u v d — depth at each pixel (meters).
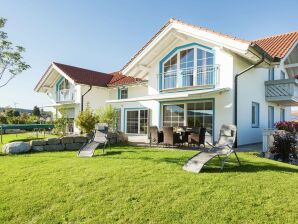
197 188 6.72
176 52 18.98
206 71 16.97
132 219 5.38
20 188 7.15
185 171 8.36
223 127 10.57
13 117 35.19
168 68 19.64
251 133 17.52
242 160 10.34
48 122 30.84
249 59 16.39
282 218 5.20
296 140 13.71
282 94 19.25
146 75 22.27
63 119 22.41
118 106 26.62
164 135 14.46
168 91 19.03
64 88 30.67
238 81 16.19
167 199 6.14
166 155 11.17
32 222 5.51
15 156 11.55
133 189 6.80
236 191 6.49
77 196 6.57
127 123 25.45
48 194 6.71
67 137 14.07
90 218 5.54
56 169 8.91
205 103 17.03
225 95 15.91
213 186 6.84
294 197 6.14
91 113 18.98
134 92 25.81
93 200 6.30
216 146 10.14
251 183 7.08
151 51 19.03
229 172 8.23
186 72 18.34
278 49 17.70
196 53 17.80
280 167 9.12
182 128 15.82
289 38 19.38
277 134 13.37
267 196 6.17
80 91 27.19
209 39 15.68
